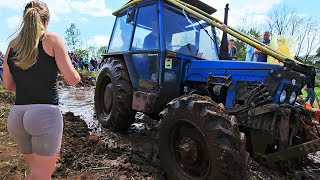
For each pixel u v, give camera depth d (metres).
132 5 4.70
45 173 2.03
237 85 3.44
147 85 4.29
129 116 4.73
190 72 4.08
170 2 4.09
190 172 2.96
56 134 2.01
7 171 2.98
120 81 4.67
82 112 6.80
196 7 4.65
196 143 2.90
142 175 3.17
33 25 1.94
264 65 3.25
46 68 1.97
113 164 3.42
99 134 4.80
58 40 2.02
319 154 4.21
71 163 3.35
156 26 4.13
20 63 1.92
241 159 2.60
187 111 2.88
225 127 2.65
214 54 4.61
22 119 1.97
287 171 3.44
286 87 3.14
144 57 4.35
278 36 6.43
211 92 3.79
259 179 3.22
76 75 2.07
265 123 3.06
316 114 3.69
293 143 3.29
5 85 2.13
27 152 2.09
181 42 4.21
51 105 1.99
